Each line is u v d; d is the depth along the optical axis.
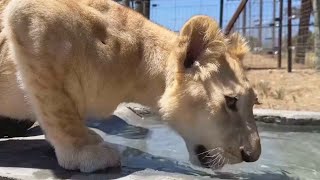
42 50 0.57
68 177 0.56
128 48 0.61
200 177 0.58
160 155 0.72
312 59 2.69
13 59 0.60
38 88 0.58
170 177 0.56
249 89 0.61
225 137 0.60
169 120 0.62
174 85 0.61
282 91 1.57
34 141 0.75
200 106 0.60
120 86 0.62
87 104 0.61
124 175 0.57
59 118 0.58
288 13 2.23
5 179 0.56
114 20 0.62
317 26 2.36
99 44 0.60
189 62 0.61
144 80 0.63
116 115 1.01
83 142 0.59
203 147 0.62
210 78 0.60
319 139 0.93
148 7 1.60
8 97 0.62
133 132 0.91
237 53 0.64
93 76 0.60
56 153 0.59
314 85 1.79
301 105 1.41
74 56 0.58
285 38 3.24
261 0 3.08
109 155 0.60
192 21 0.60
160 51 0.63
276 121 1.10
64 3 0.59
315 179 0.62
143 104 0.64
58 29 0.57
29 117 0.65
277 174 0.65
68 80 0.58
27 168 0.59
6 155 0.66
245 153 0.60
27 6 0.58
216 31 0.61
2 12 0.63
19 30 0.58
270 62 2.99
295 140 0.92
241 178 0.62
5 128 0.75
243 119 0.61
